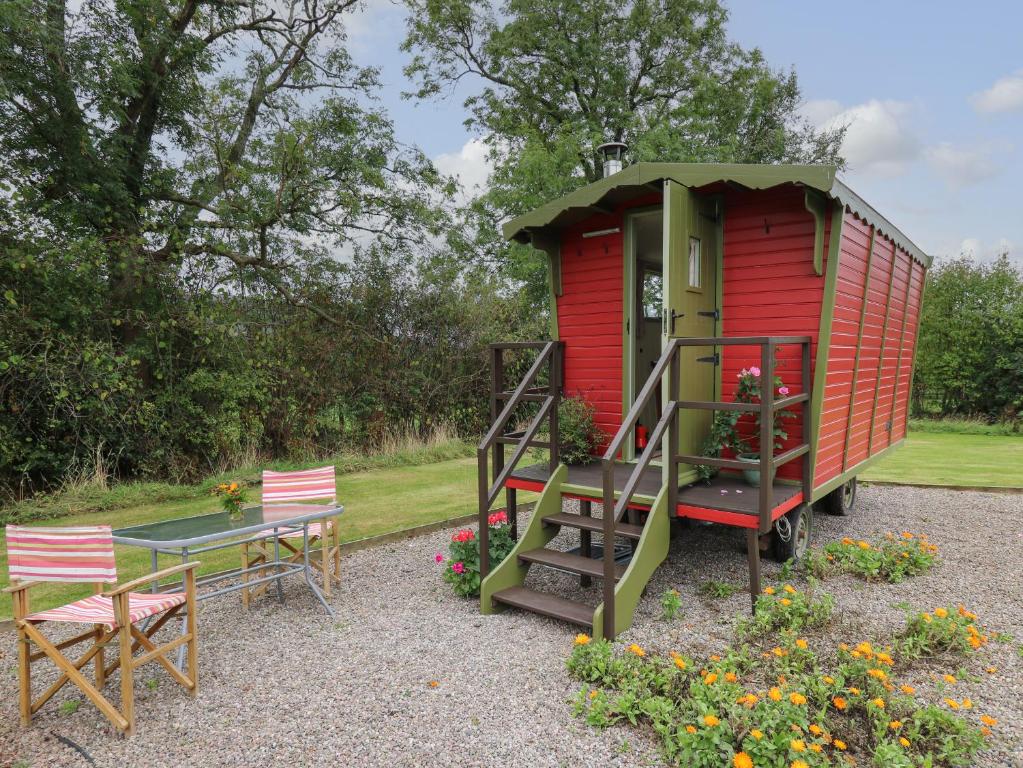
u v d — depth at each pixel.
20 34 7.50
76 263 8.12
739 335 5.01
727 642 3.68
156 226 9.36
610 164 5.86
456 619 4.18
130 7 8.83
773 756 2.41
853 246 4.99
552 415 5.22
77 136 8.44
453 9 16.95
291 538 5.74
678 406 4.34
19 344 7.66
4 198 7.69
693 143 15.91
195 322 9.27
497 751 2.65
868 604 4.27
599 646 3.39
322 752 2.67
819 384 4.63
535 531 4.71
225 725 2.91
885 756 2.38
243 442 10.04
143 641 3.09
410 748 2.68
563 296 6.00
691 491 4.62
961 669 3.24
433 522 6.73
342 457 10.81
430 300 12.63
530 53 17.83
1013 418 16.22
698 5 17.52
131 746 2.76
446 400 12.96
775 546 5.09
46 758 2.68
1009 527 6.44
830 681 2.95
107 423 8.36
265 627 4.09
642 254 6.66
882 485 8.80
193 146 10.50
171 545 3.46
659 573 5.05
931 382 17.66
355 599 4.59
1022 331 15.84
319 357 11.05
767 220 4.85
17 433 7.66
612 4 17.62
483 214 15.66
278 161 10.52
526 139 15.84
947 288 17.44
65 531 2.85
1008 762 2.53
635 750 2.63
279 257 11.06
